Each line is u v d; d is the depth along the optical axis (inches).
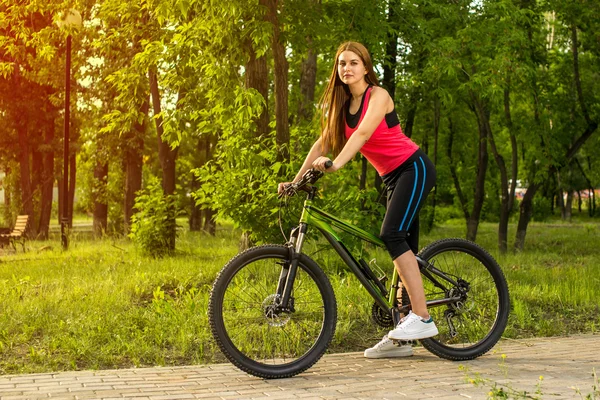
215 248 625.3
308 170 181.3
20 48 560.7
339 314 252.2
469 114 898.1
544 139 664.4
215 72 423.2
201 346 208.1
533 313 275.9
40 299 292.0
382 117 177.6
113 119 498.9
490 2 594.9
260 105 381.7
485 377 171.3
